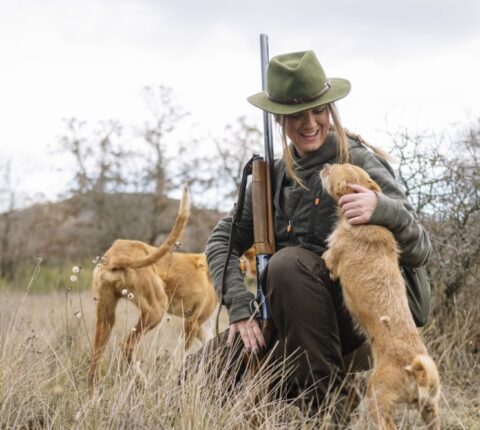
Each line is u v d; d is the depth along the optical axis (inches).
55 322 220.7
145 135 799.1
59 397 145.5
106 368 186.1
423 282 143.4
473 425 146.5
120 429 126.9
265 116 157.0
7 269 754.2
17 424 134.3
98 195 800.9
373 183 137.6
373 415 122.3
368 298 131.5
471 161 218.7
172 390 138.7
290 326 133.6
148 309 216.1
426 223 215.8
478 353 196.4
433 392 118.7
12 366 147.9
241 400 132.7
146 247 223.6
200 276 265.0
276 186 151.9
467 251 208.7
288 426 133.4
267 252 148.1
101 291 210.1
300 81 140.2
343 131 146.3
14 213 807.1
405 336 126.3
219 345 149.9
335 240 138.3
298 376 134.6
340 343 138.3
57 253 790.5
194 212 685.3
